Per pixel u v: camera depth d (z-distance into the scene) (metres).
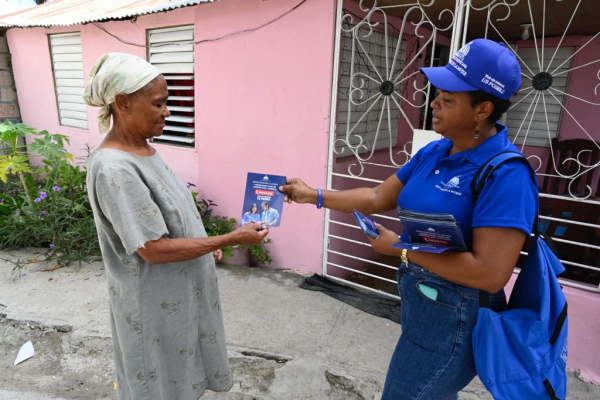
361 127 3.90
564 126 4.87
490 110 1.23
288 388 2.33
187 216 1.58
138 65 1.39
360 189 1.82
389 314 3.00
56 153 4.02
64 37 5.21
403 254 1.33
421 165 1.52
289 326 2.85
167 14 3.97
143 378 1.56
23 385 2.40
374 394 2.26
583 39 4.58
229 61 3.61
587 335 2.38
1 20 5.68
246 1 3.38
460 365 1.36
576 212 3.48
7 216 4.16
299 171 3.45
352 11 3.34
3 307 3.02
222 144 3.87
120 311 1.52
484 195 1.20
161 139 4.42
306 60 3.19
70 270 3.61
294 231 3.61
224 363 1.85
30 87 5.85
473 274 1.20
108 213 1.36
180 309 1.59
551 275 1.33
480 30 4.45
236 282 3.44
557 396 1.23
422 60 4.65
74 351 2.64
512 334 1.26
